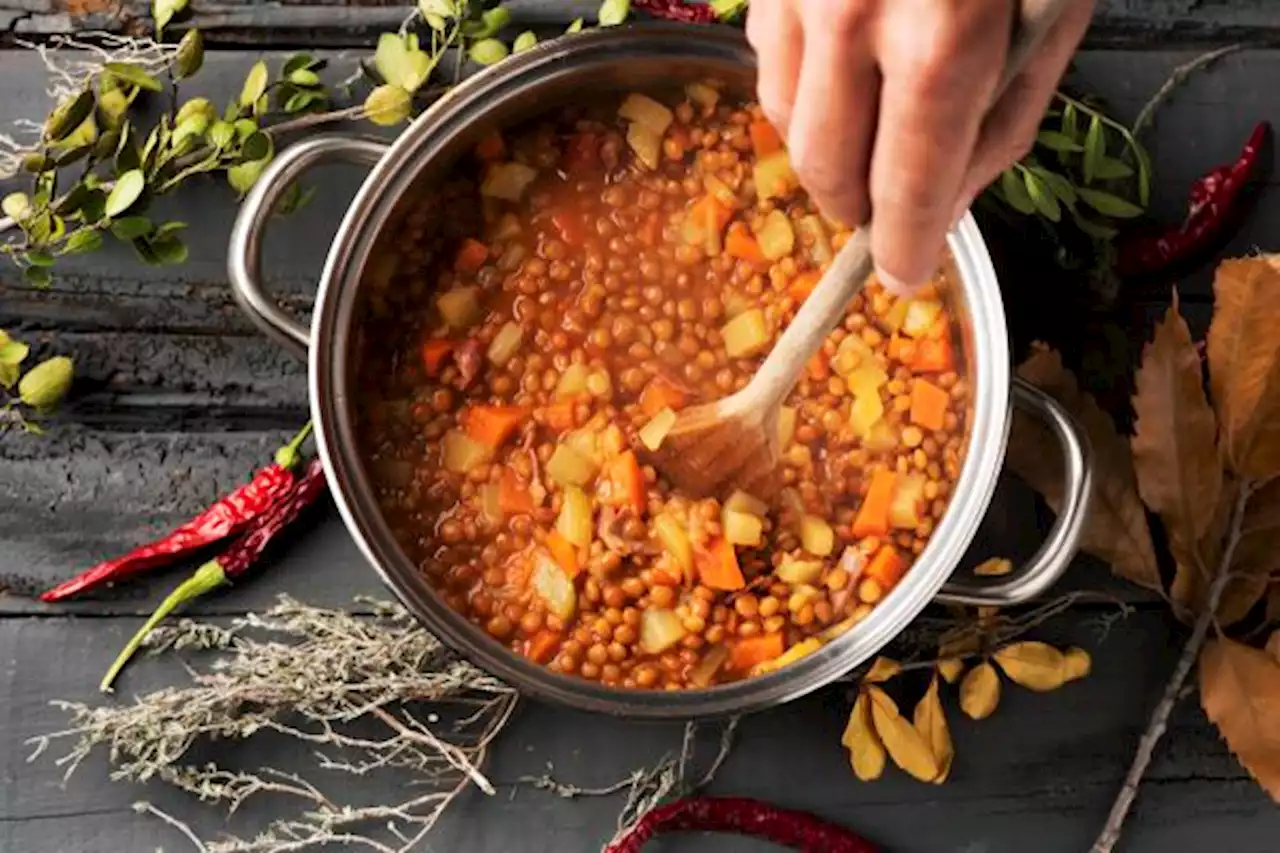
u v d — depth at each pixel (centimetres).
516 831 98
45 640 98
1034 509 101
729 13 97
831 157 74
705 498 95
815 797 99
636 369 96
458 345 95
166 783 98
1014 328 102
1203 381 101
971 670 99
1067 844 100
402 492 95
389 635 96
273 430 100
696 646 94
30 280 96
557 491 94
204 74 100
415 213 95
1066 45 74
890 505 95
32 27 100
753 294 96
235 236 91
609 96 96
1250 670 97
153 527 99
